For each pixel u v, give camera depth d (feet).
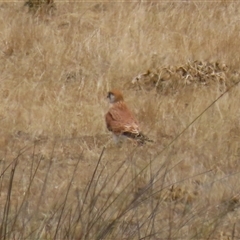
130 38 121.39
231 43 120.26
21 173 86.48
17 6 135.54
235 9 132.67
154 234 69.67
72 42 120.47
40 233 69.10
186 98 104.58
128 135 92.84
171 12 129.49
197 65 111.86
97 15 131.03
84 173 86.48
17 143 94.48
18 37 121.70
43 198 79.15
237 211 78.64
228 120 97.91
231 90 105.60
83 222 70.85
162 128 97.25
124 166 87.30
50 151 92.58
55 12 132.57
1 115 100.48
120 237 68.80
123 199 73.10
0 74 112.98
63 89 107.65
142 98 105.60
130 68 113.29
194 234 71.20
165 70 110.22
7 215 67.92
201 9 131.64
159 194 78.64
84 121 98.07
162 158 88.99
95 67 114.62
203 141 93.35
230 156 90.74
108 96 96.78
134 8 130.52
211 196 80.84
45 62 115.34
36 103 104.27
